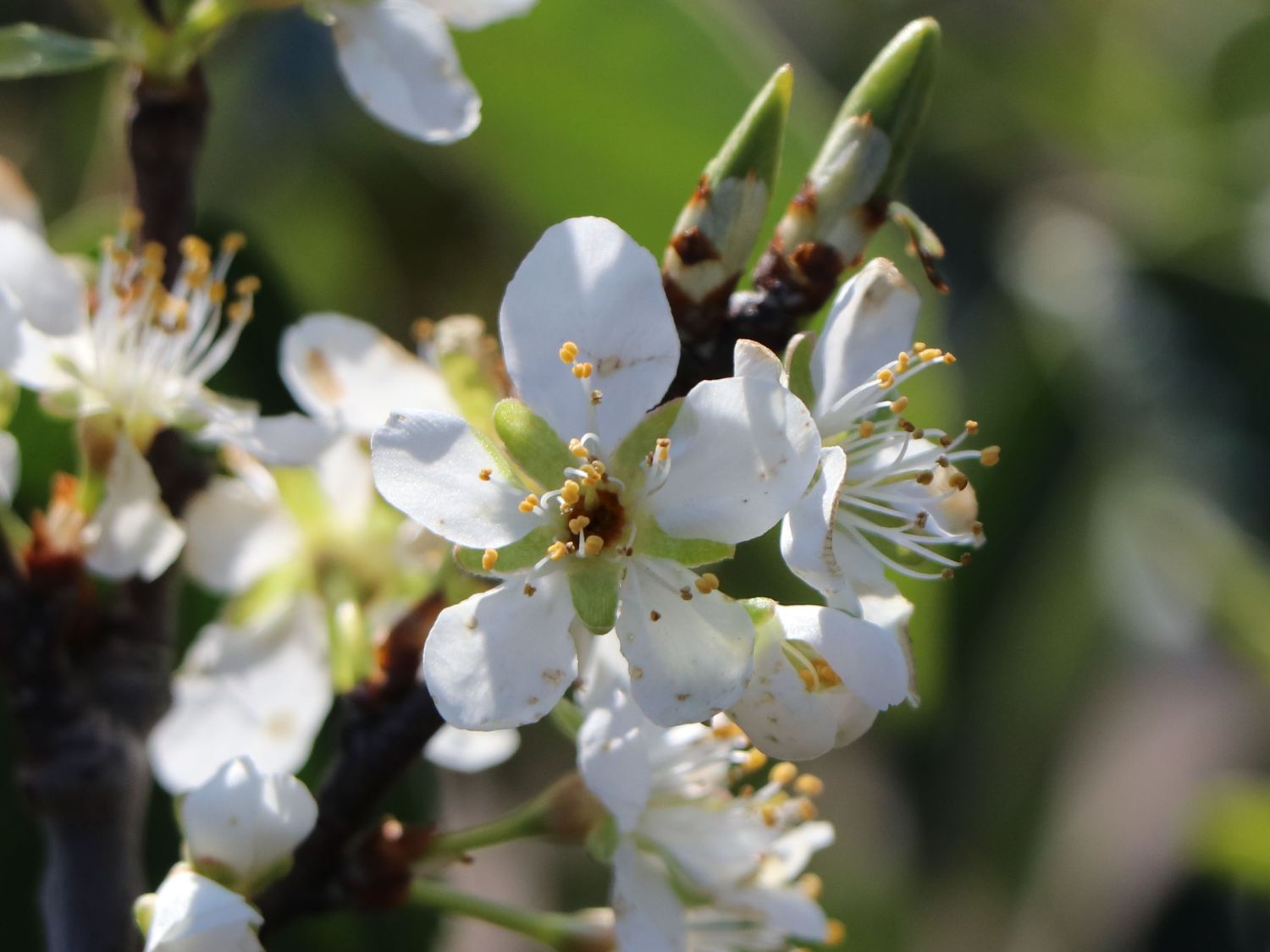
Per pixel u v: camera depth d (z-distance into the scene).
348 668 0.22
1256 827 0.30
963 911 0.29
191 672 0.24
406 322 0.30
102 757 0.22
